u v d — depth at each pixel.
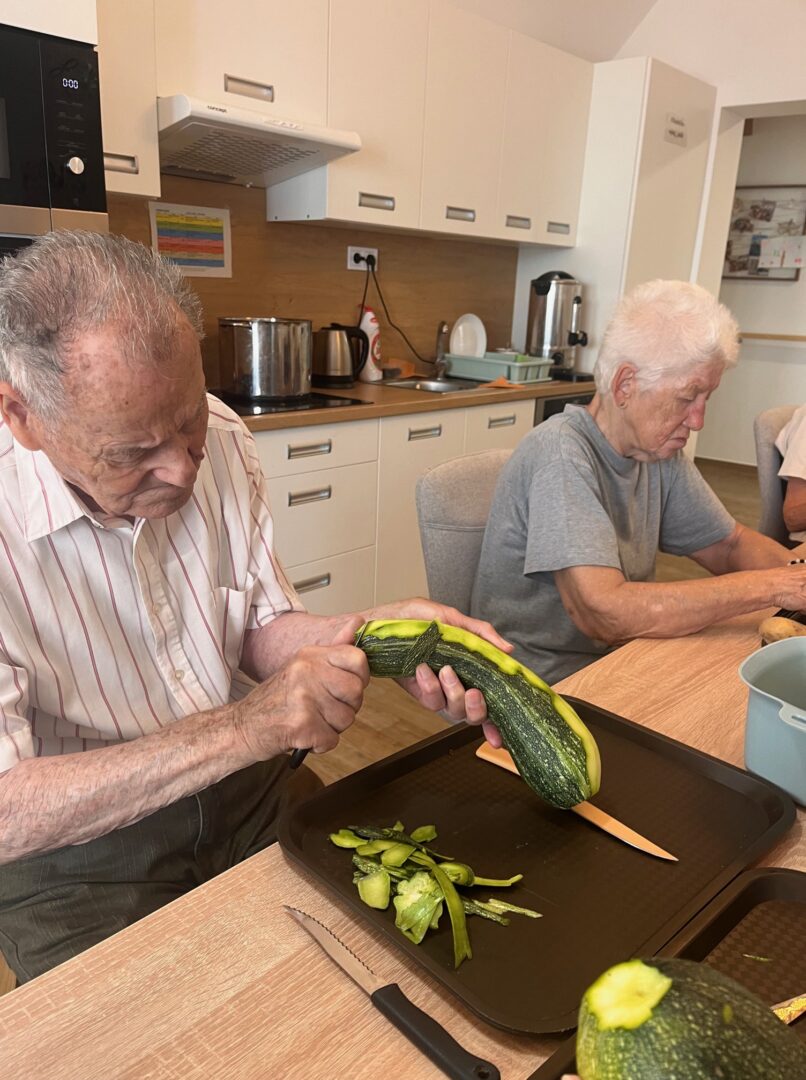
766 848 0.71
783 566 1.40
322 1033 0.53
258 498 1.11
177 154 2.40
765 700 0.79
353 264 3.15
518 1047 0.53
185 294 0.73
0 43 1.54
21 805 0.71
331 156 2.50
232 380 2.51
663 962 0.42
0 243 1.64
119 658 0.91
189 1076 0.50
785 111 3.73
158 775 0.73
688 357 1.26
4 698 0.76
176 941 0.61
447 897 0.63
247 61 2.28
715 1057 0.37
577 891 0.67
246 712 0.76
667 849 0.73
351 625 0.80
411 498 2.81
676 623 1.20
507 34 3.01
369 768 0.81
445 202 2.99
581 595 1.24
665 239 3.74
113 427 0.66
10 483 0.83
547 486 1.31
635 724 0.92
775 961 0.59
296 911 0.63
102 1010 0.55
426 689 0.76
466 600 1.55
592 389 3.42
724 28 3.61
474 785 0.82
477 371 3.42
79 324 0.64
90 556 0.87
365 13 2.52
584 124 3.48
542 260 3.80
